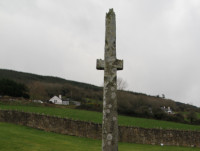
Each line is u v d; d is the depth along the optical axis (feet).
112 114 25.88
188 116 198.59
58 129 88.48
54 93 319.88
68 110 159.84
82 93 329.52
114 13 27.55
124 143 85.61
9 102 160.66
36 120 91.35
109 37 27.12
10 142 61.93
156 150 74.49
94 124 86.53
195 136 94.89
